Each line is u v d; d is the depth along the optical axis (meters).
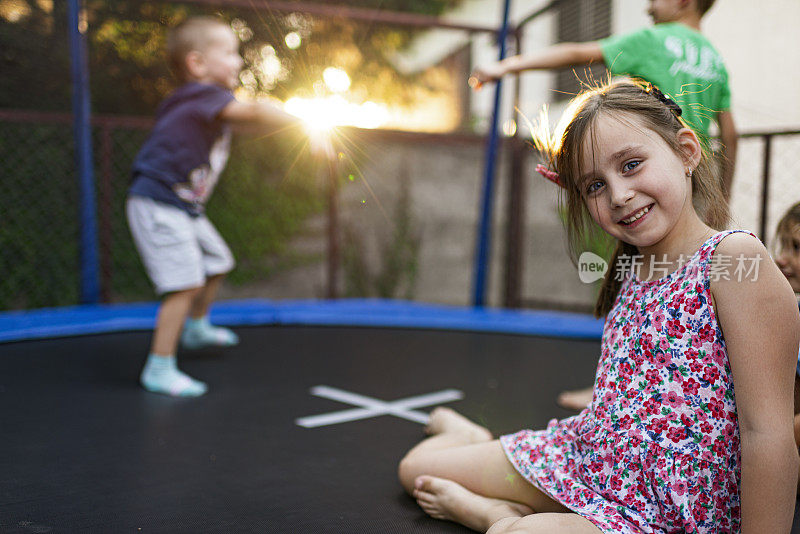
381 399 2.07
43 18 3.66
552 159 1.11
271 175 4.46
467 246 4.66
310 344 2.86
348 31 5.07
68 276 3.78
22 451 1.57
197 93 2.25
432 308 3.53
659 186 0.96
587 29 5.00
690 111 1.70
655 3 1.96
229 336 2.75
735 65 3.81
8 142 3.63
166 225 2.13
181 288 2.13
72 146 3.71
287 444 1.65
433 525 1.21
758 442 0.89
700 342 0.97
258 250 4.50
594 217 1.02
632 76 1.82
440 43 6.34
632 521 1.00
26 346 2.70
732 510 0.99
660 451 0.99
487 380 2.32
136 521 1.21
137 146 3.89
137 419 1.83
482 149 4.67
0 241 3.63
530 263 4.33
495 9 6.12
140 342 2.81
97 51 4.16
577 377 2.38
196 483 1.39
